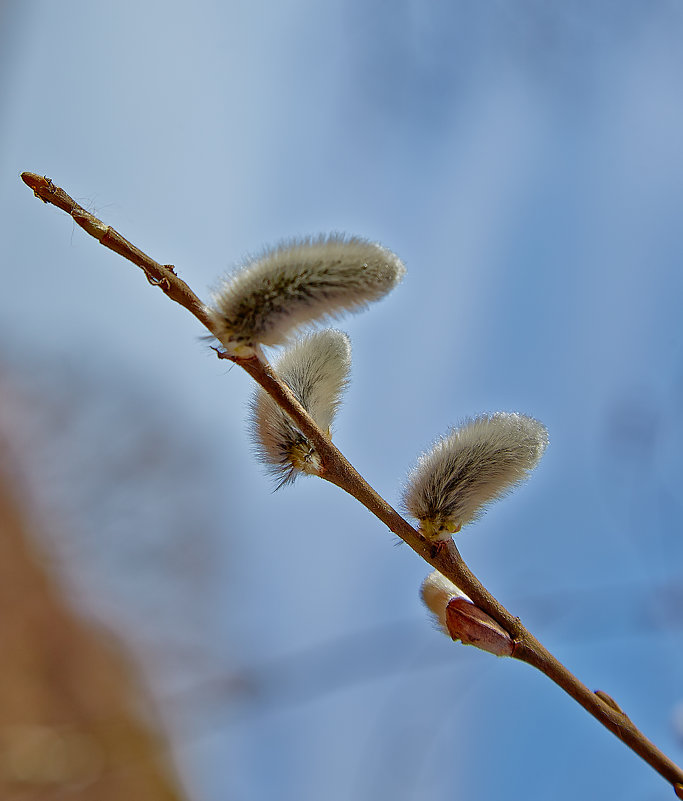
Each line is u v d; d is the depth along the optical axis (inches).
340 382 15.7
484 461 15.4
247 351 14.7
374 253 14.6
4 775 30.0
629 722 15.4
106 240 14.6
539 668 15.3
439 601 15.5
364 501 15.4
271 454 15.4
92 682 38.9
